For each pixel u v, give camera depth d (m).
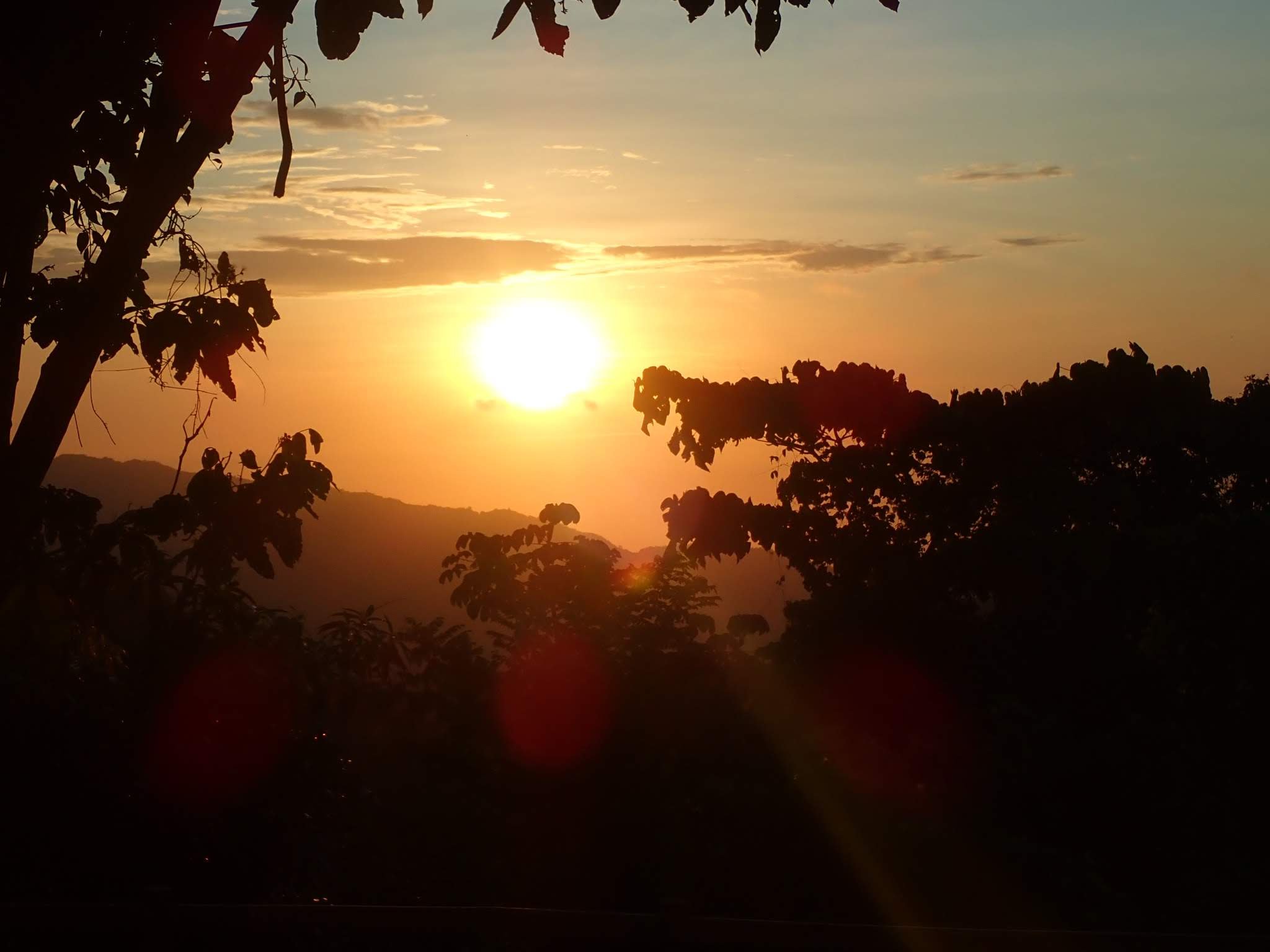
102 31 3.97
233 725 7.32
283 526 6.85
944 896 10.70
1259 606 13.25
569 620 14.41
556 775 12.54
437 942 4.73
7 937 4.57
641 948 4.76
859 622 15.48
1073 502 15.83
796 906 10.22
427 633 13.71
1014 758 13.60
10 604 6.02
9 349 4.22
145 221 4.17
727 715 13.80
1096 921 10.27
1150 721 13.93
